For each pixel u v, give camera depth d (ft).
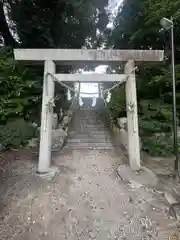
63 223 7.79
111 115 19.16
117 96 18.58
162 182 10.68
